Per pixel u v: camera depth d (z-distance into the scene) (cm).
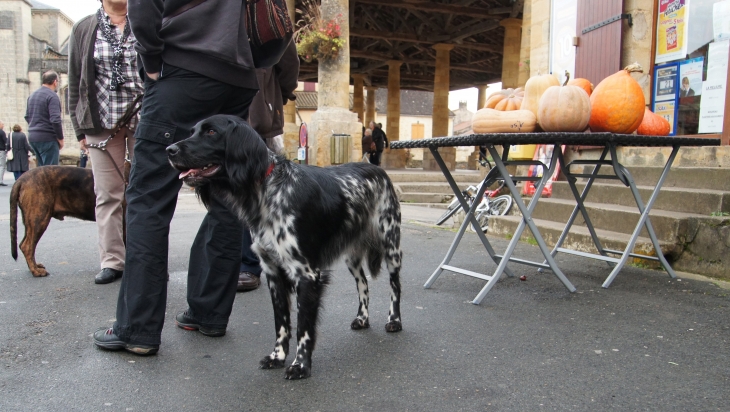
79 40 439
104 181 448
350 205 314
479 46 2372
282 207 277
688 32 687
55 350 305
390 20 2284
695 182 574
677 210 545
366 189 329
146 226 294
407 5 1808
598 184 680
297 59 428
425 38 2202
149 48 276
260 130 407
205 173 270
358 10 2211
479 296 396
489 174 450
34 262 475
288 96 451
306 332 278
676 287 430
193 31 290
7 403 242
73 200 487
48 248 598
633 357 292
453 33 2173
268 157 277
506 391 254
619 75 448
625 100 434
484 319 362
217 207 320
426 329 344
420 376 273
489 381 265
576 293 419
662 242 497
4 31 3841
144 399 248
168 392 255
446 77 2253
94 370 279
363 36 2136
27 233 469
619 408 236
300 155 1341
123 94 438
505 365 285
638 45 732
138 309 295
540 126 439
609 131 441
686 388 254
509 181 405
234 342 324
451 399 247
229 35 293
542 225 629
